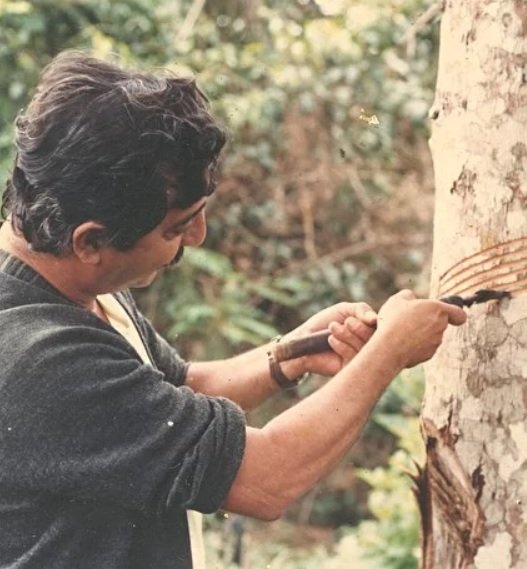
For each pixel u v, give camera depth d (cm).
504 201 175
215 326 578
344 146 612
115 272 158
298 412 161
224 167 605
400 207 627
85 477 150
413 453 427
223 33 621
